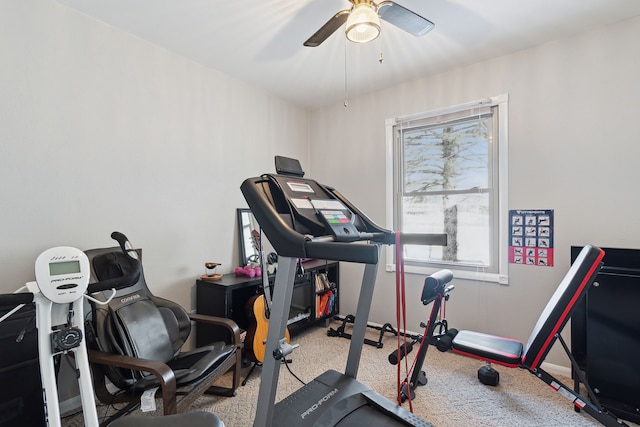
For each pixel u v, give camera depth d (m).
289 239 1.21
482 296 2.78
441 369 2.52
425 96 3.08
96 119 2.15
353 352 1.76
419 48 2.55
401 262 1.50
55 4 1.96
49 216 1.95
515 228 2.61
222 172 2.98
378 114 3.40
